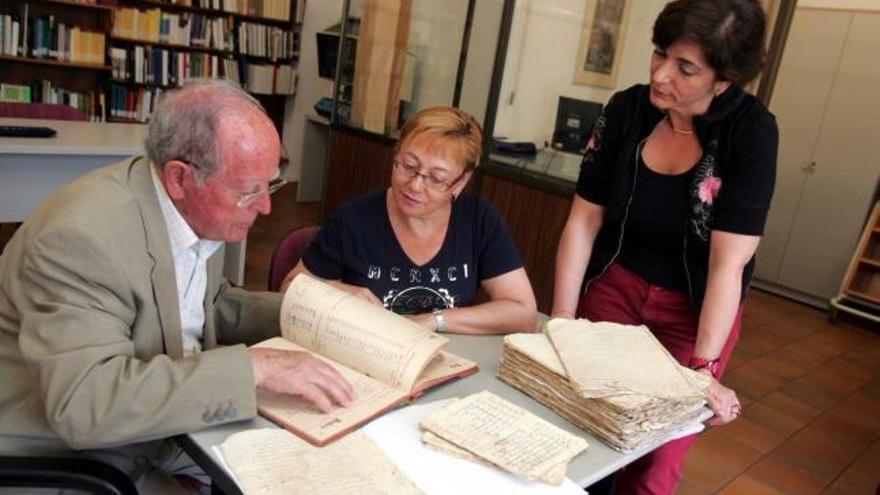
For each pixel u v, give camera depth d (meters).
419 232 1.60
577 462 1.04
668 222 1.53
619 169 1.57
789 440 3.13
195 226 1.12
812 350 4.40
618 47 3.08
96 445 0.96
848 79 5.06
